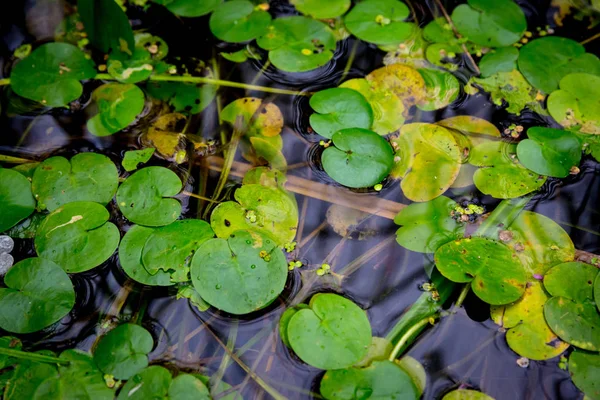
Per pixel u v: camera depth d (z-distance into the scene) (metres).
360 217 1.37
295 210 1.34
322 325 1.13
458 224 1.33
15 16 1.73
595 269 1.24
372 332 1.19
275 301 1.23
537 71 1.62
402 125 1.50
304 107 1.56
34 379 1.08
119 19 1.53
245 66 1.67
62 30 1.71
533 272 1.25
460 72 1.64
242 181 1.42
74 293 1.19
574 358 1.15
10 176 1.34
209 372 1.14
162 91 1.60
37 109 1.55
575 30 1.74
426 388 1.13
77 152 1.46
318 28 1.73
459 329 1.20
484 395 1.12
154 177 1.34
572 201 1.39
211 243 1.21
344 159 1.37
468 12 1.75
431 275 1.27
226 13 1.76
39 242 1.24
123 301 1.22
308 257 1.30
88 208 1.30
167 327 1.20
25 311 1.15
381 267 1.29
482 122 1.52
